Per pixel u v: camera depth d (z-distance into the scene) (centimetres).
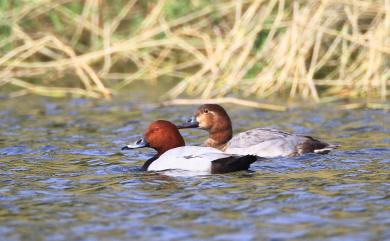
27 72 2050
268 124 1644
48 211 973
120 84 2156
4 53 2225
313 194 1032
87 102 1947
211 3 2188
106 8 2319
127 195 1048
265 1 2053
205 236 861
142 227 899
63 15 2341
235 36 1948
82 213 962
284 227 888
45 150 1397
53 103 1936
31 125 1655
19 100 1978
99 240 856
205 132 1631
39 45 2025
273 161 1282
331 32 1903
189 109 1833
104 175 1184
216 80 1969
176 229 888
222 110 1466
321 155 1323
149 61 2138
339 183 1096
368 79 1889
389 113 1728
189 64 2092
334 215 931
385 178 1123
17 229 900
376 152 1332
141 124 1662
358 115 1714
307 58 2070
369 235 852
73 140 1495
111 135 1547
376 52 1881
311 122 1652
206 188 1077
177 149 1227
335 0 1873
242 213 946
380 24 1889
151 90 2092
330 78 2055
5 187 1106
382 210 948
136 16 2291
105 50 2022
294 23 1903
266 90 1966
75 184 1123
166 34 2080
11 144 1452
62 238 865
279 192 1046
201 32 2197
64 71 2219
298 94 1984
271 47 1995
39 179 1160
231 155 1184
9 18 2209
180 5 2205
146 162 1250
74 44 2250
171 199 1020
